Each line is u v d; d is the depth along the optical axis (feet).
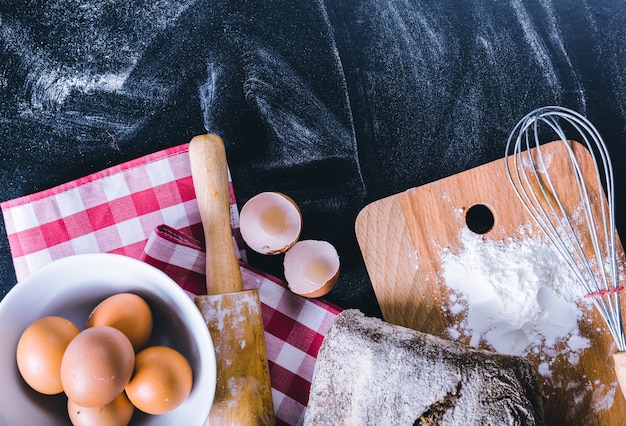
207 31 2.40
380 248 2.35
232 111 2.40
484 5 2.42
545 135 2.43
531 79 2.43
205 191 2.11
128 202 2.33
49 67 2.38
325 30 2.41
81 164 2.39
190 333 1.95
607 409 2.27
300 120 2.41
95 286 2.01
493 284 2.28
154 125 2.40
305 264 2.33
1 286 2.37
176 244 2.25
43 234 2.31
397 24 2.42
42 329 1.87
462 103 2.43
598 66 2.43
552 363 2.28
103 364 1.79
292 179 2.41
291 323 2.33
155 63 2.40
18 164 2.38
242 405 2.04
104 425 1.89
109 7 2.39
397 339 2.04
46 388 1.89
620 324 2.19
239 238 2.36
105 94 2.39
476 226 2.39
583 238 2.32
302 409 2.31
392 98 2.42
